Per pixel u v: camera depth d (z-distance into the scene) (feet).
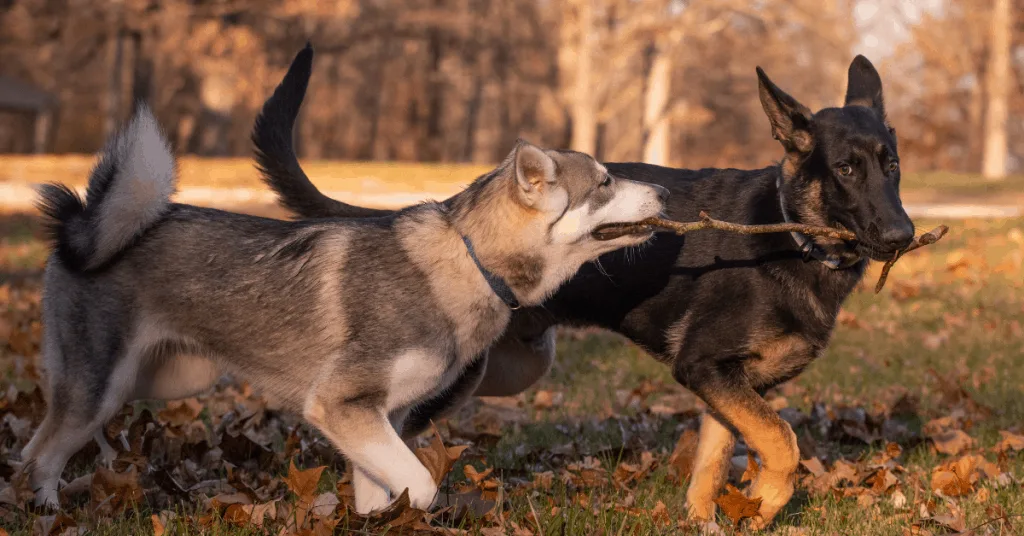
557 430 25.90
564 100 158.92
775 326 18.76
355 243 18.13
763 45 193.26
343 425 17.20
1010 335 39.24
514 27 208.03
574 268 18.62
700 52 198.29
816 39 181.06
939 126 215.31
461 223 17.90
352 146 255.70
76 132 215.31
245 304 18.31
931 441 24.56
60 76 183.21
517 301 18.38
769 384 20.04
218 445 22.58
